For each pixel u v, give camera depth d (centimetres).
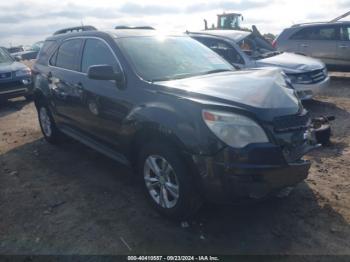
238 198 293
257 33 921
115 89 386
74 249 305
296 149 315
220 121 288
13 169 489
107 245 309
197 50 458
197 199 316
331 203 363
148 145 341
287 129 305
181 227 331
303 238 309
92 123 439
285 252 292
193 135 295
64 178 451
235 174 282
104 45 423
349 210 349
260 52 848
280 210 353
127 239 316
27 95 978
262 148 286
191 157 296
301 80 752
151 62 393
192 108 302
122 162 397
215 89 325
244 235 316
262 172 283
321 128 513
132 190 411
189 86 335
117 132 392
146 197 364
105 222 345
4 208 379
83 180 443
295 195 382
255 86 329
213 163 287
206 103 297
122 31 443
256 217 343
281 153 294
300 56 862
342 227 322
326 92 983
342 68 1144
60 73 503
